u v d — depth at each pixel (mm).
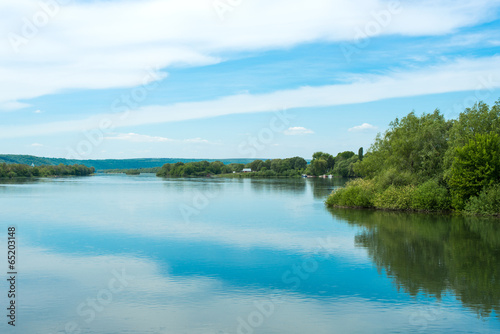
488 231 44594
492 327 20406
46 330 20625
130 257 34875
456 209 59625
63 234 45688
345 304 23641
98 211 66375
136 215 61531
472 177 56625
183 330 20500
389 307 23062
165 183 156250
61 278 29047
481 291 25359
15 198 88875
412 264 31484
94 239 42656
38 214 62312
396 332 19969
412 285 26609
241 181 172625
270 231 46906
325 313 22375
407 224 50188
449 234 43156
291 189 119875
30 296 25422
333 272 29719
